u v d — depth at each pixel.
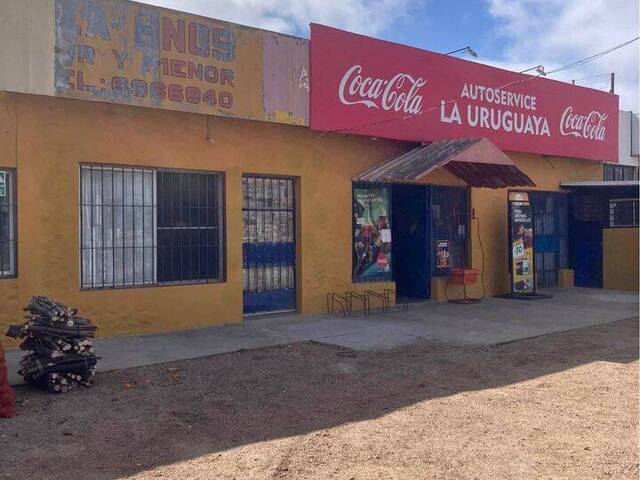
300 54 11.35
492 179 14.06
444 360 8.46
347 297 12.42
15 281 8.67
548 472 4.74
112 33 9.27
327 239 12.11
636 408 6.34
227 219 10.74
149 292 9.88
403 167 11.92
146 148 9.81
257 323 10.86
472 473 4.72
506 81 15.03
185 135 10.23
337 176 12.24
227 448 5.24
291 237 11.84
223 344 9.15
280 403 6.50
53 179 8.98
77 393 6.75
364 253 12.81
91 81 9.09
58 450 5.19
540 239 16.88
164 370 7.72
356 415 6.12
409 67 12.93
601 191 17.03
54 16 8.77
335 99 11.77
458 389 7.07
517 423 5.88
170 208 10.27
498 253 15.40
